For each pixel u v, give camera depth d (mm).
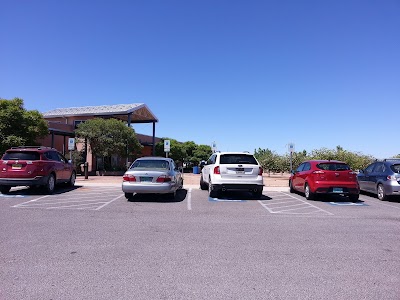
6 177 12953
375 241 6859
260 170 12898
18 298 4023
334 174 12789
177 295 4148
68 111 39031
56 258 5508
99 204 11469
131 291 4250
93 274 4812
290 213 10250
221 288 4371
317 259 5609
